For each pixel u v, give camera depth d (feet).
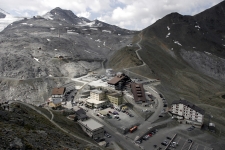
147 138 273.13
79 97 414.41
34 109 255.09
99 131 255.29
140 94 387.96
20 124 156.97
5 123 146.61
